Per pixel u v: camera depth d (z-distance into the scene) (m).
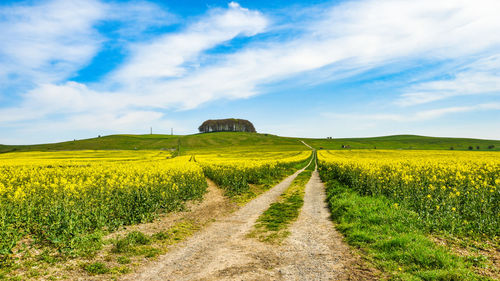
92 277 6.39
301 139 172.25
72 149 131.12
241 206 15.20
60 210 9.16
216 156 77.75
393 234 8.35
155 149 130.50
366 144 146.50
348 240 8.45
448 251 7.11
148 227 10.79
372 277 5.99
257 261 7.21
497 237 8.04
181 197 16.17
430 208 10.20
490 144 141.12
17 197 10.19
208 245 8.71
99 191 12.77
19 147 141.88
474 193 11.21
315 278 6.05
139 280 6.25
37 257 7.33
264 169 28.42
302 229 10.22
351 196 14.38
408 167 20.28
